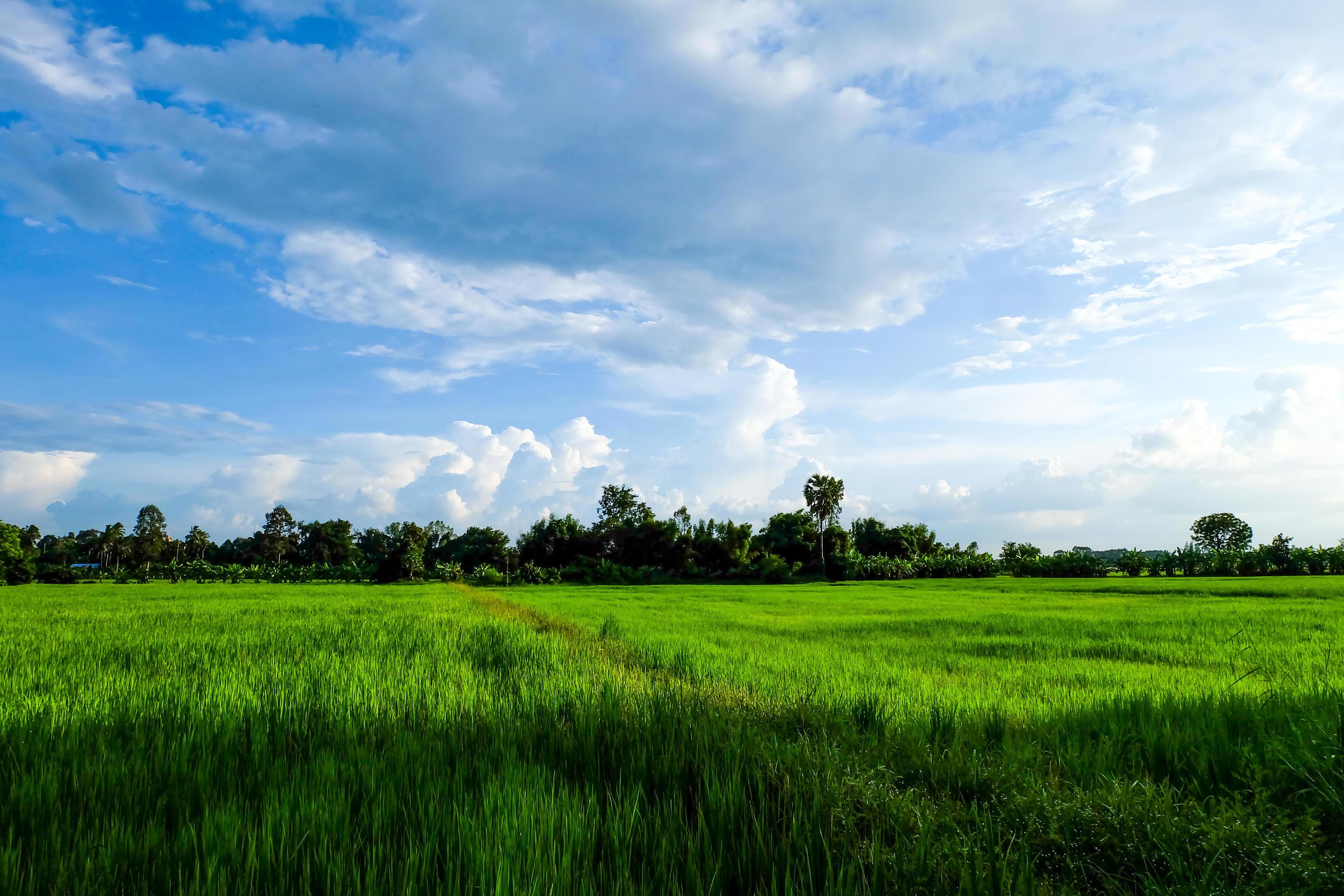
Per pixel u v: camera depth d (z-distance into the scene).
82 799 3.84
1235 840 3.25
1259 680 9.26
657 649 12.16
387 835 3.45
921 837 3.24
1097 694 7.91
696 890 2.94
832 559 79.50
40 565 74.62
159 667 9.79
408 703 6.40
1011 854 3.24
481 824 3.47
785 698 6.76
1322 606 22.78
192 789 4.02
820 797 3.61
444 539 107.75
